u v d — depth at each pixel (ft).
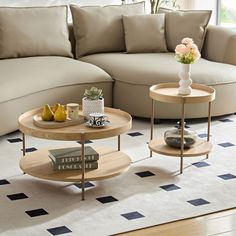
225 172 13.46
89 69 17.28
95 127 12.30
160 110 16.74
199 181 12.95
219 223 11.11
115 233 10.62
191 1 24.44
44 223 10.96
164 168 13.65
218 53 18.74
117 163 12.81
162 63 17.60
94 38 19.12
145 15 19.42
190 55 13.62
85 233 10.60
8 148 14.75
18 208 11.55
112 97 17.53
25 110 15.48
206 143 14.14
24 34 18.07
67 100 16.56
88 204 11.78
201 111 16.89
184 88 13.82
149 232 10.72
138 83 16.81
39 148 14.83
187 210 11.57
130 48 19.15
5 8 18.17
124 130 12.44
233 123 17.12
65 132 11.88
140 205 11.75
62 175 12.14
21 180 12.86
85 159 12.39
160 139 14.43
